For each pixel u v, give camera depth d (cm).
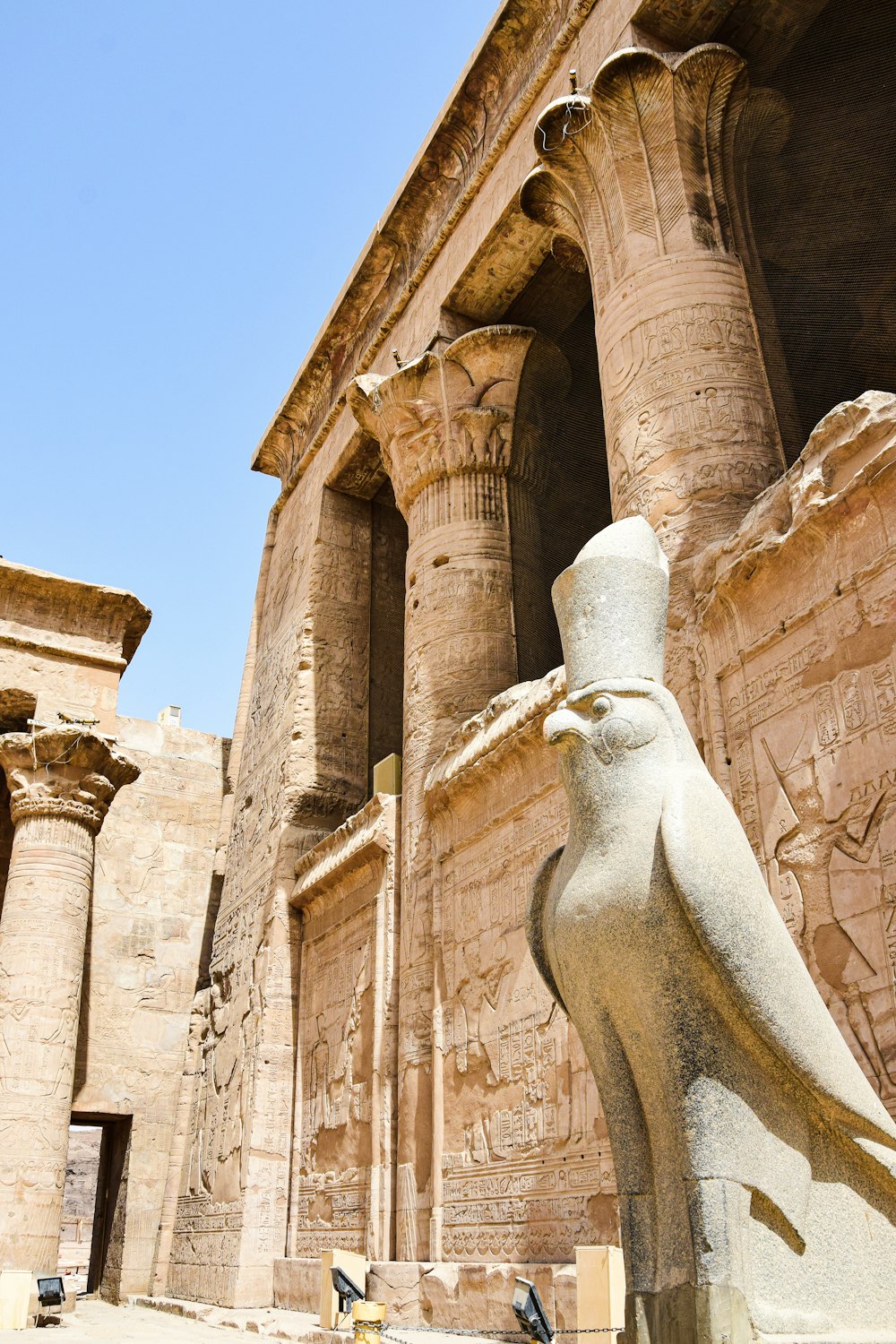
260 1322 1034
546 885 376
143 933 1798
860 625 585
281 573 1730
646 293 864
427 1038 1003
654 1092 322
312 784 1436
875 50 1002
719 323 832
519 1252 801
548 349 1248
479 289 1273
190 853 1895
